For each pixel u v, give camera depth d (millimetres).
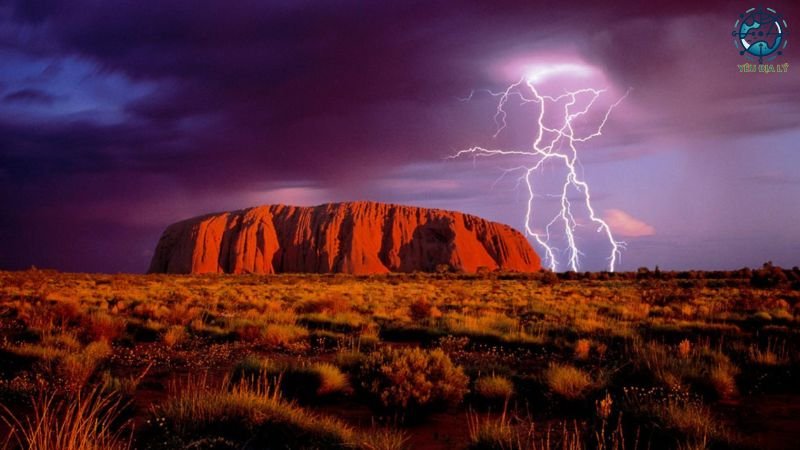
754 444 5828
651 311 20844
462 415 7355
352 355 10156
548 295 32344
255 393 7398
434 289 41281
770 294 30203
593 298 28906
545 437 6113
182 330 14055
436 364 8039
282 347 12734
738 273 54969
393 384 7387
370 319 17750
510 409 7598
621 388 8398
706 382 8352
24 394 7082
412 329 15258
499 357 11695
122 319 15453
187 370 9898
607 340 13445
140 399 7570
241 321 15609
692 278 55906
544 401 7926
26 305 19000
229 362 10805
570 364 10469
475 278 73562
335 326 16328
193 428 5633
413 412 7113
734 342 12586
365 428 6652
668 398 7516
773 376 9438
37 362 8812
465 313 19938
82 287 37625
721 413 7309
